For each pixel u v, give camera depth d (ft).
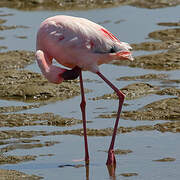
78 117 43.98
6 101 49.42
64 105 47.80
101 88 52.29
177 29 71.82
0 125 42.34
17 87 52.31
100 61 37.32
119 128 40.57
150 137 38.63
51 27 36.83
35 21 80.53
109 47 36.96
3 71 57.36
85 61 36.76
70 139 39.14
